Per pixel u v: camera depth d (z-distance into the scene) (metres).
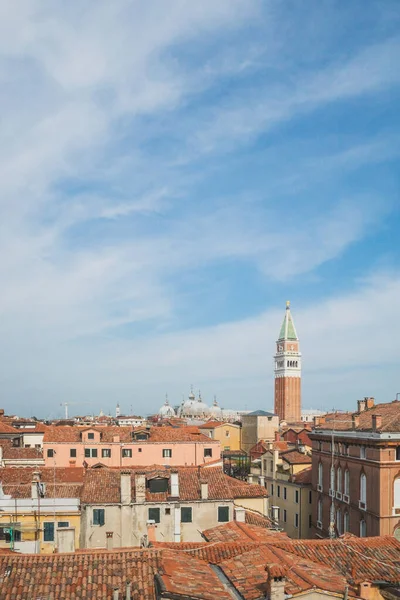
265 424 154.25
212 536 39.09
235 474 116.69
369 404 86.81
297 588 24.86
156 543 37.34
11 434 110.69
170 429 104.69
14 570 29.41
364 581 28.38
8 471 68.88
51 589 28.09
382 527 63.41
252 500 68.94
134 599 27.38
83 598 27.53
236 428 159.25
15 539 51.41
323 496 79.06
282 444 112.56
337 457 75.31
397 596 28.66
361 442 68.06
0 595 27.45
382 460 64.19
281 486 90.94
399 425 65.94
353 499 70.12
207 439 102.56
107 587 28.36
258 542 33.84
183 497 56.91
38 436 119.94
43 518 53.41
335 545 34.75
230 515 57.06
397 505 64.19
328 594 24.83
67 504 54.47
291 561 28.98
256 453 119.69
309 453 98.50
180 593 24.38
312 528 82.44
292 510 86.44
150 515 55.56
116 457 98.00
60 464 96.44
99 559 30.62
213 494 57.59
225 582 28.08
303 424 184.00
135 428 104.56
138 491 55.84
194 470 62.56
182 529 55.84
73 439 97.94
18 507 53.09
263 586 25.78
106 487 58.00
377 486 64.31
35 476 60.22
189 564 29.94
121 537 54.50
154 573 28.44
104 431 101.25
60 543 41.41
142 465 97.69
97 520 54.53
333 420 86.44
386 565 32.50
